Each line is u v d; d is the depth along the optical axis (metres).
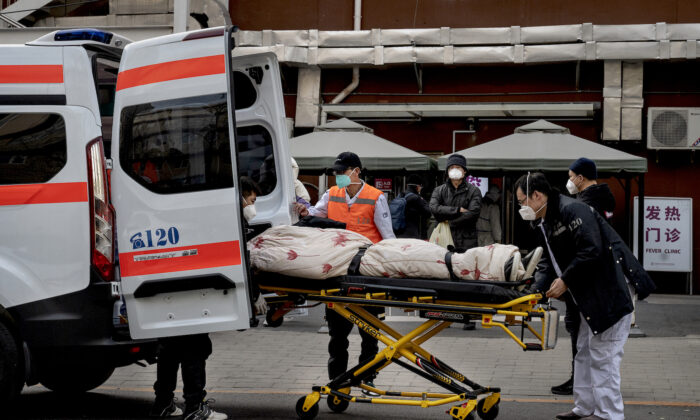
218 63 6.21
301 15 16.86
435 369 6.39
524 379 8.18
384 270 6.24
